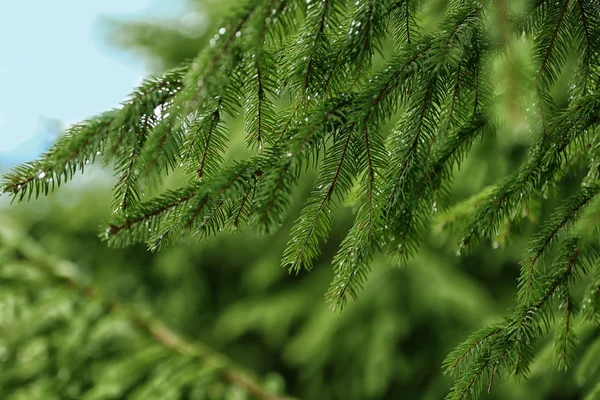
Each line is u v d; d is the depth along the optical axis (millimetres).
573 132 1473
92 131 1383
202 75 1363
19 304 2402
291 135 1433
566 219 1494
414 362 4312
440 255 4605
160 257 5285
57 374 2316
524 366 1485
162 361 2406
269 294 5219
